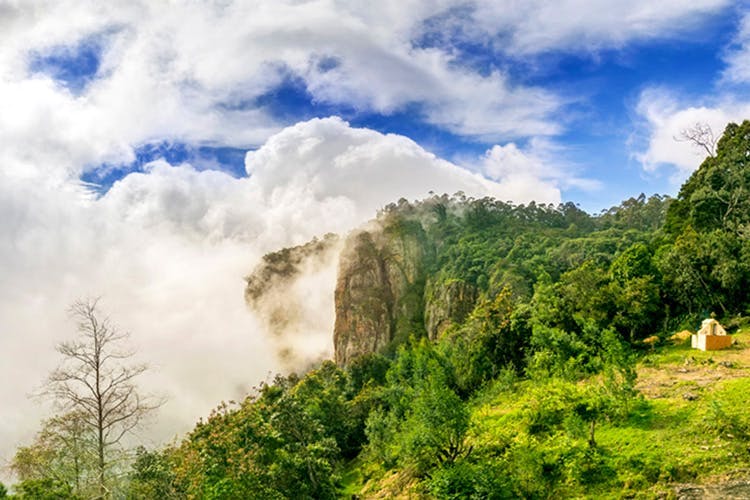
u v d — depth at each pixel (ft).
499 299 206.59
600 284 178.40
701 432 89.25
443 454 108.88
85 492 82.12
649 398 107.65
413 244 559.79
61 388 81.05
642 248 184.03
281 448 123.03
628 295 163.12
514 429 112.68
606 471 87.10
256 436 116.88
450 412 106.42
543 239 498.28
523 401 134.00
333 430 207.82
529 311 189.47
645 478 82.43
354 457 206.59
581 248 420.36
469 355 190.19
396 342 482.28
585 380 128.98
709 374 116.37
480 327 198.39
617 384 103.86
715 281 162.71
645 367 132.98
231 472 102.68
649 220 543.80
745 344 135.33
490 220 604.08
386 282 544.21
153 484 90.58
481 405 147.64
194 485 104.01
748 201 203.51
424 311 501.15
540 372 138.31
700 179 239.50
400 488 118.01
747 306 156.46
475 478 94.53
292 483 116.57
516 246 473.26
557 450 95.86
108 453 83.71
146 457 92.63
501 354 184.85
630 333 162.40
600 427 101.55
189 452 121.49
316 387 231.71
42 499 79.15
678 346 146.20
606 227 561.02
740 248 164.66
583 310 168.96
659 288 172.76
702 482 78.59
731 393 99.45
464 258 498.69
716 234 174.29
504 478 94.63
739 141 242.37
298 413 130.93
